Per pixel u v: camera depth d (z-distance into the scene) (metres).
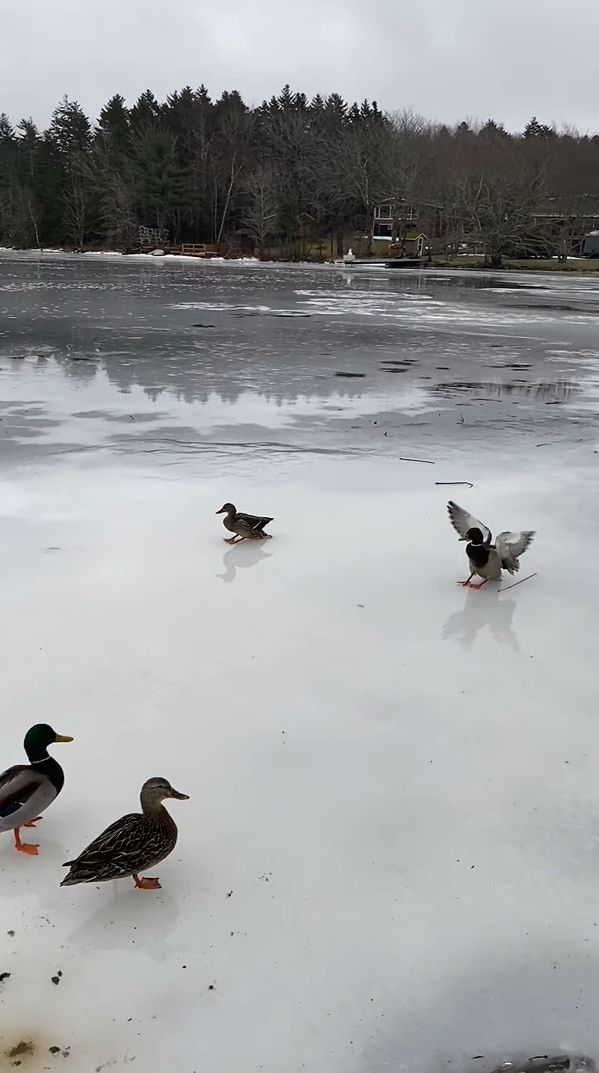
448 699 3.46
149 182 56.66
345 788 2.88
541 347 14.81
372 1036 1.97
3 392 9.59
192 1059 1.90
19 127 74.56
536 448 7.63
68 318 17.31
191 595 4.39
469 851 2.59
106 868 2.27
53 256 52.31
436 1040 1.96
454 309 21.69
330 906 2.36
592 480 6.64
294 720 3.28
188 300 22.34
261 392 10.04
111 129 65.38
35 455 6.98
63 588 4.42
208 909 2.33
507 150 54.03
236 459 7.05
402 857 2.55
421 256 51.03
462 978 2.13
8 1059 1.88
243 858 2.54
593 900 2.40
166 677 3.57
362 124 69.44
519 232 48.06
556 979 2.14
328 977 2.12
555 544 5.25
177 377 10.85
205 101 67.69
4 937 2.22
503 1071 1.89
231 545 5.13
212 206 57.72
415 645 3.92
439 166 52.72
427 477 6.65
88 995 2.05
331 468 6.86
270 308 20.61
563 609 4.34
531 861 2.55
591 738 3.21
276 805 2.78
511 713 3.37
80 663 3.66
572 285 33.66
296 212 54.56
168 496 6.03
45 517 5.50
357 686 3.54
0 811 2.43
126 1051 1.91
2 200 64.31
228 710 3.33
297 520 5.62
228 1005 2.04
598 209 49.78
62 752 3.03
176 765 2.98
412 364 12.53
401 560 4.97
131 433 7.86
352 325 17.36
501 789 2.89
